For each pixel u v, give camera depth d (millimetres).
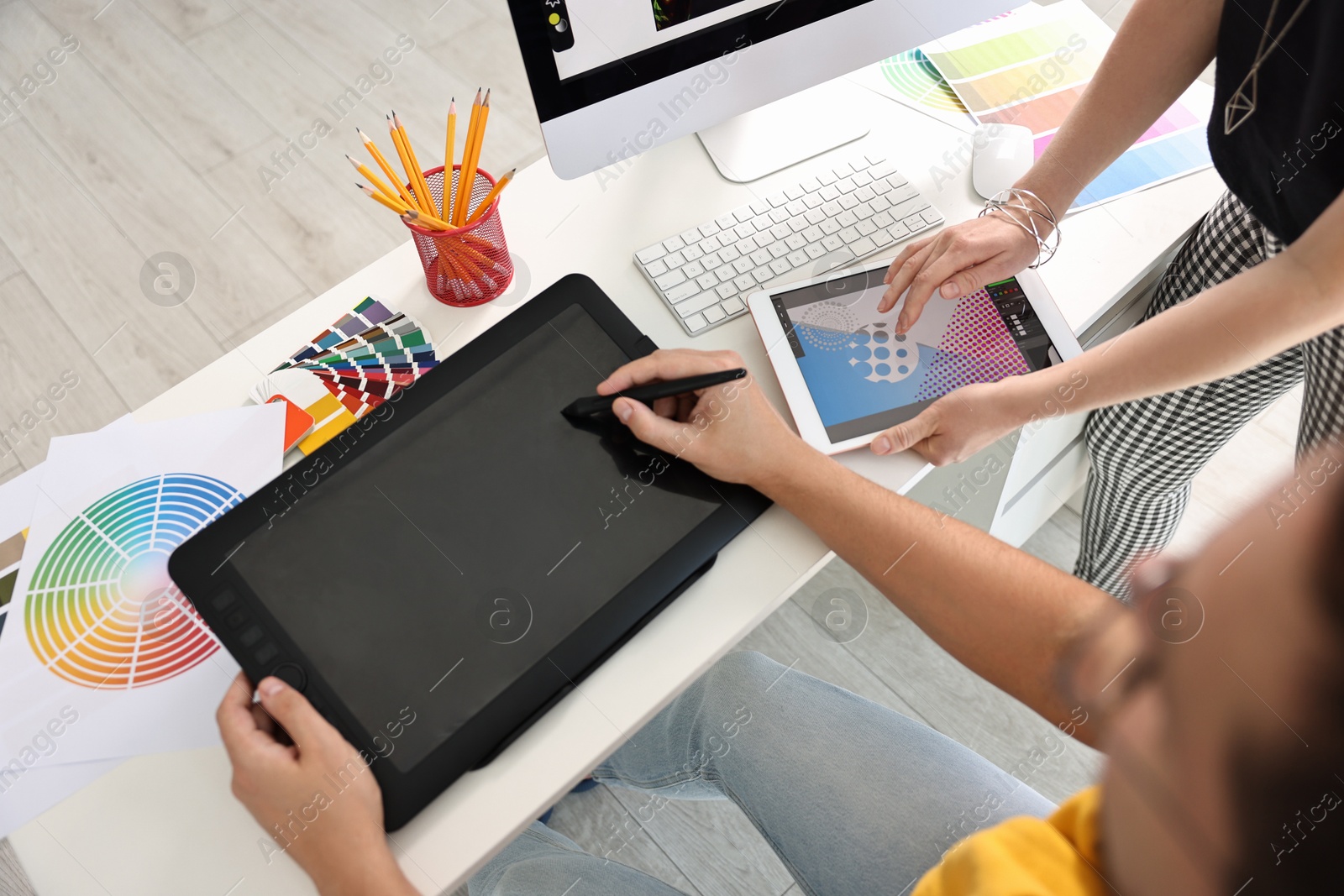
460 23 2162
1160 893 332
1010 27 1092
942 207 956
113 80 2098
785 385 829
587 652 691
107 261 1862
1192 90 1034
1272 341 733
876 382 829
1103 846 375
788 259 910
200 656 745
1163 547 1259
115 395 1729
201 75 2086
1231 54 808
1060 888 460
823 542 754
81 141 2008
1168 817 320
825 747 864
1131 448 1103
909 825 807
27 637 751
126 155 1991
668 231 947
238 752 649
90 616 760
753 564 762
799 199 950
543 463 749
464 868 653
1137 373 774
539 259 931
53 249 1879
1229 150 868
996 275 869
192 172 1959
